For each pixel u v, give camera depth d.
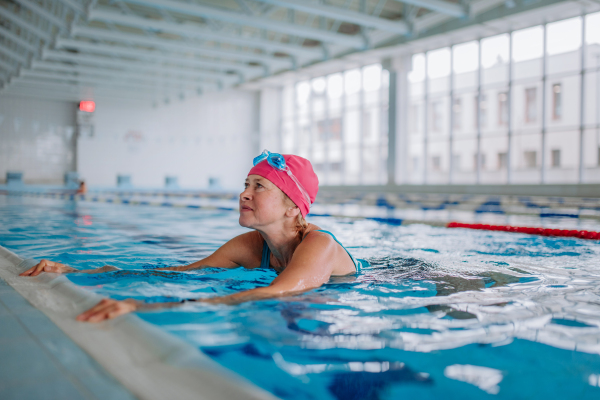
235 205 8.16
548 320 1.22
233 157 22.38
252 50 16.66
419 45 14.13
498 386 0.82
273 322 1.16
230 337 1.04
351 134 26.14
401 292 1.54
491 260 2.38
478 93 13.92
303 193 1.60
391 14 13.48
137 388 0.71
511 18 11.92
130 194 13.59
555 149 23.28
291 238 1.66
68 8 10.11
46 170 18.92
